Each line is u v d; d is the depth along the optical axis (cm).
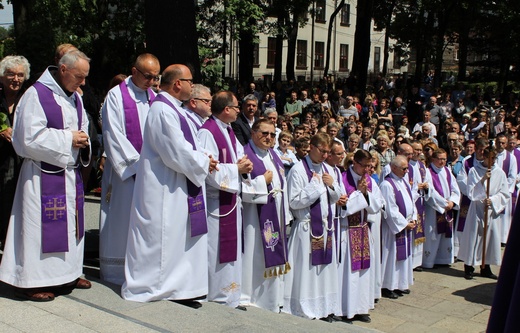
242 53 2178
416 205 854
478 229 848
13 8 1527
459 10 2700
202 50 1352
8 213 493
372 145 1035
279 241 561
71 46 500
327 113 1217
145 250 456
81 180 467
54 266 441
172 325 405
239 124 679
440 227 910
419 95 1803
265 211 555
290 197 612
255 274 563
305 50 3900
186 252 467
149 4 903
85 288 480
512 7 2500
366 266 670
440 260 925
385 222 754
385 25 3014
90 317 412
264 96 1811
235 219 514
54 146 429
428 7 2400
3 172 490
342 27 4250
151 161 459
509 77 3091
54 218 438
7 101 503
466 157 937
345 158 714
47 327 390
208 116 557
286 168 747
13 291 462
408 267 775
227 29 1514
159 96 465
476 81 3200
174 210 458
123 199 504
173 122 450
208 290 506
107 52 1439
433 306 726
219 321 421
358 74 2289
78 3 1468
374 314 693
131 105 507
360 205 652
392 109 1642
